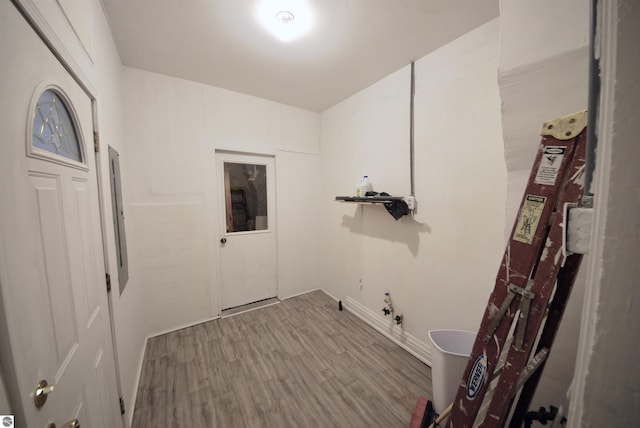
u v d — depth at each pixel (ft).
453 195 5.52
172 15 4.65
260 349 6.68
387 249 7.37
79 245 2.89
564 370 2.87
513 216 3.38
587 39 2.65
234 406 4.87
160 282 7.32
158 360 6.22
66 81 2.73
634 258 0.90
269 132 9.12
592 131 1.26
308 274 10.64
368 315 8.11
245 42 5.51
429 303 6.18
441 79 5.65
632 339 0.92
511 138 3.32
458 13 4.58
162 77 7.04
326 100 9.06
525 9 3.06
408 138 6.53
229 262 8.82
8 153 1.76
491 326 2.32
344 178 9.14
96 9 3.95
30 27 2.07
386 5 4.41
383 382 5.51
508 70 3.24
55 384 2.17
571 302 2.78
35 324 1.95
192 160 7.66
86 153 3.26
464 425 2.51
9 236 1.72
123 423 4.14
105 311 3.65
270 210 9.62
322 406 4.87
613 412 0.96
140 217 6.90
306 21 4.83
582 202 1.53
